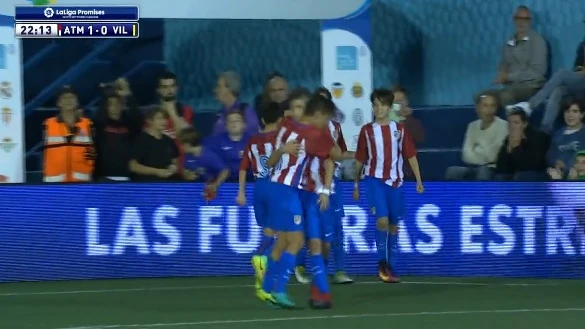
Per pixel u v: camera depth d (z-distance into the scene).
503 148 43.12
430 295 33.94
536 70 45.50
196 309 30.45
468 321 27.41
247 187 39.88
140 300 32.97
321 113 29.17
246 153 32.72
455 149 45.59
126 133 41.59
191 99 46.66
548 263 38.72
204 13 45.81
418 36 47.34
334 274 38.09
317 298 30.31
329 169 29.97
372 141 36.97
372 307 30.70
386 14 47.00
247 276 39.75
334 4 46.00
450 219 39.25
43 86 45.19
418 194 39.41
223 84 42.16
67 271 38.78
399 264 39.44
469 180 39.28
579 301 32.06
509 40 45.97
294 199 29.33
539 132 42.69
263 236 34.28
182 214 39.59
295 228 29.38
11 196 38.41
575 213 38.66
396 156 37.09
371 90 46.28
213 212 39.72
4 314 29.77
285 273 29.80
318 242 30.42
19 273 38.34
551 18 46.50
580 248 38.62
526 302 31.84
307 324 26.86
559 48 46.28
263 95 41.03
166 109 42.16
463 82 46.88
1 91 43.59
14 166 43.75
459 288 35.78
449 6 47.38
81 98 45.78
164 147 41.38
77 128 40.94
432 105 46.84
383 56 47.25
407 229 39.38
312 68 46.28
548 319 27.78
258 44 47.06
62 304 32.06
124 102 41.78
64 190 38.84
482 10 47.09
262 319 27.86
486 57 46.75
